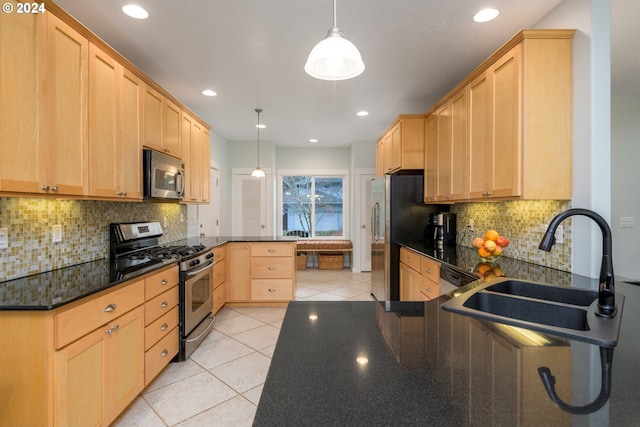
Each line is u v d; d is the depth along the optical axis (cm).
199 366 252
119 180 220
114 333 176
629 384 69
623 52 288
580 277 189
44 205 201
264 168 627
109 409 171
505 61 209
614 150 390
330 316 118
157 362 223
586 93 187
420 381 71
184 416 192
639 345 91
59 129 168
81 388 152
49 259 205
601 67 184
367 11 213
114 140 215
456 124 279
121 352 182
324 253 667
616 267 386
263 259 402
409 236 383
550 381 70
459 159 273
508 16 219
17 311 135
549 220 219
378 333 101
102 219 256
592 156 184
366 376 74
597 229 187
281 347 91
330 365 79
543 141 195
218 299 366
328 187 690
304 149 670
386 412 60
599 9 185
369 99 383
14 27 142
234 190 625
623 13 228
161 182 274
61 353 140
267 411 61
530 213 240
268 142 627
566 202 202
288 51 268
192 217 450
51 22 162
